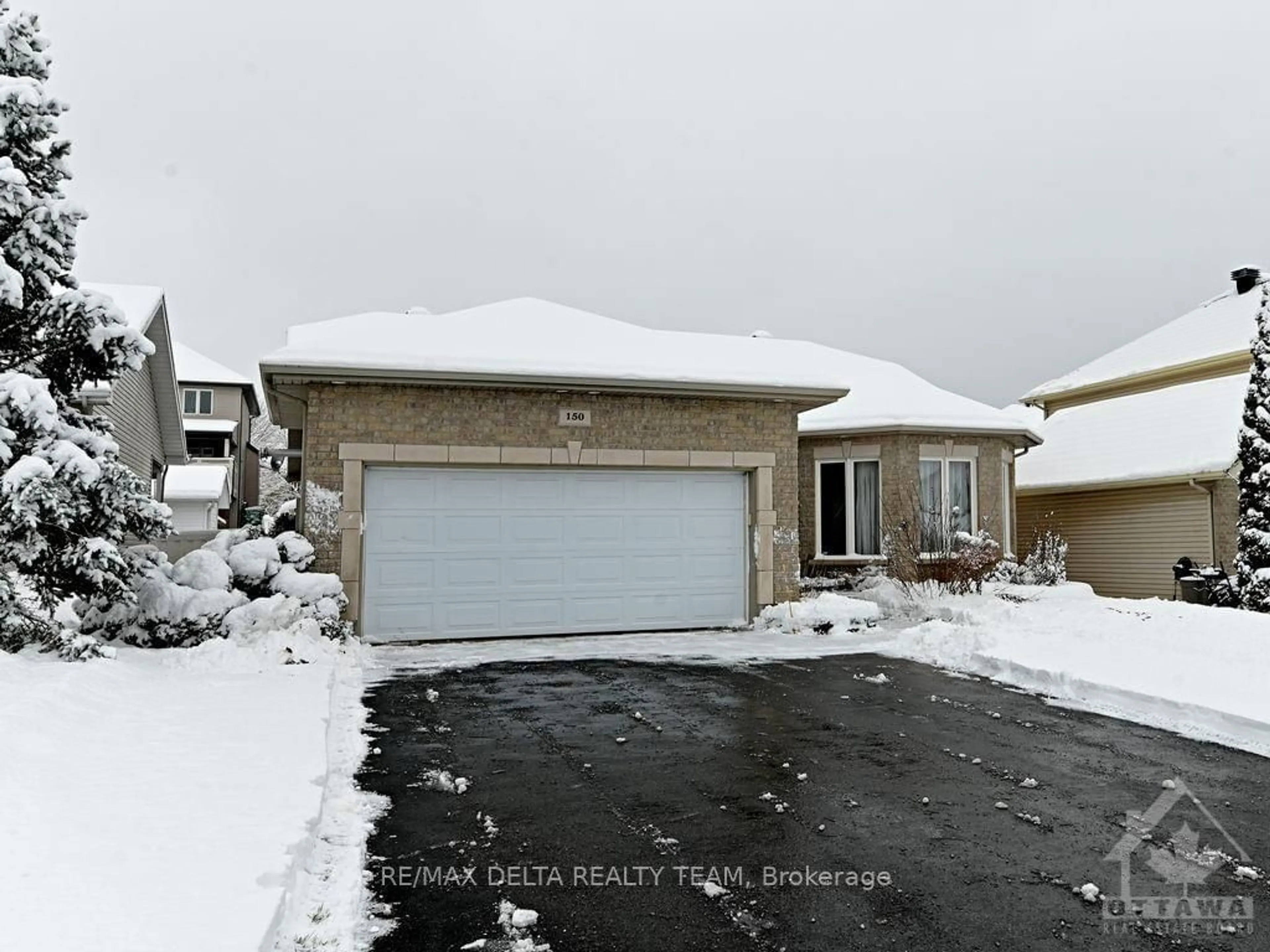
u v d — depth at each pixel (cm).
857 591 1608
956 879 408
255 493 4453
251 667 834
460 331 1361
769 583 1333
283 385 1149
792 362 1556
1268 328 1338
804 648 1142
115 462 790
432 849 439
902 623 1404
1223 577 1550
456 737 670
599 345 1393
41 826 361
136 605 893
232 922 294
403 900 378
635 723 727
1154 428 2041
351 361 1137
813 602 1312
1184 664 857
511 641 1197
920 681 924
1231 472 1673
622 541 1282
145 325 1569
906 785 559
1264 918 367
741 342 1669
